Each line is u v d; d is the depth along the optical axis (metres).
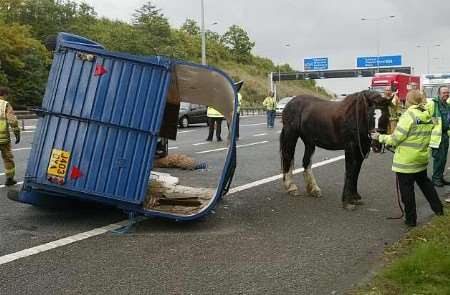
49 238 7.23
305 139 9.88
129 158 7.62
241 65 91.62
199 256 6.54
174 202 8.68
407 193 7.83
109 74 7.64
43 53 44.16
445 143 10.70
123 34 54.97
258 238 7.32
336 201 9.62
